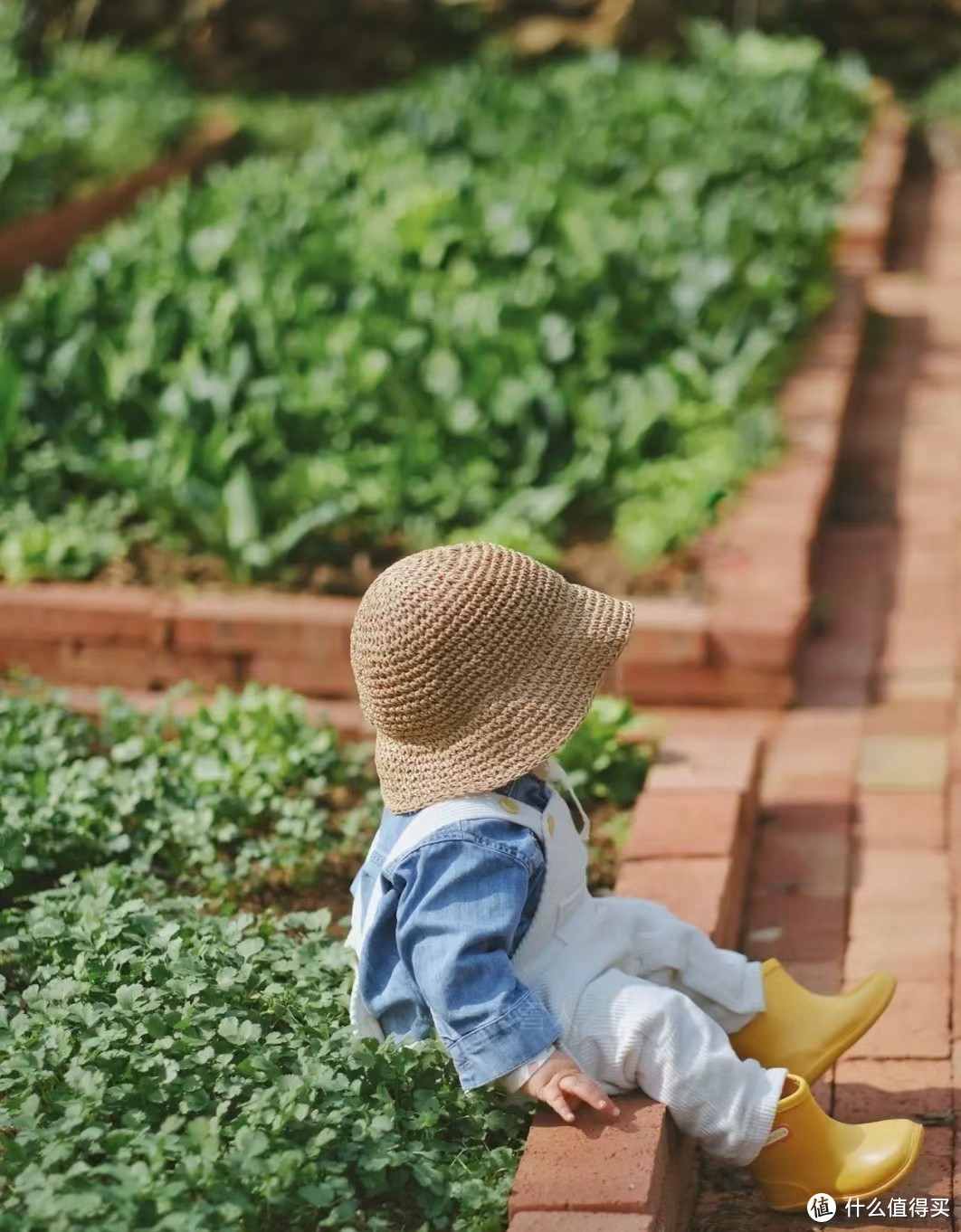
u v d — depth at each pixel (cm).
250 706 529
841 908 479
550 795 333
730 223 984
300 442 771
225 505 687
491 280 899
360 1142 311
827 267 1028
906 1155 333
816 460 756
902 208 1358
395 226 938
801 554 660
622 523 708
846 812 538
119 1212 279
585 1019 323
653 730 548
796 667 648
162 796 479
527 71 1658
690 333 866
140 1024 329
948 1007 425
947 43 1689
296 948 382
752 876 501
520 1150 330
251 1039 333
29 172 1221
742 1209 353
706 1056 323
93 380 782
